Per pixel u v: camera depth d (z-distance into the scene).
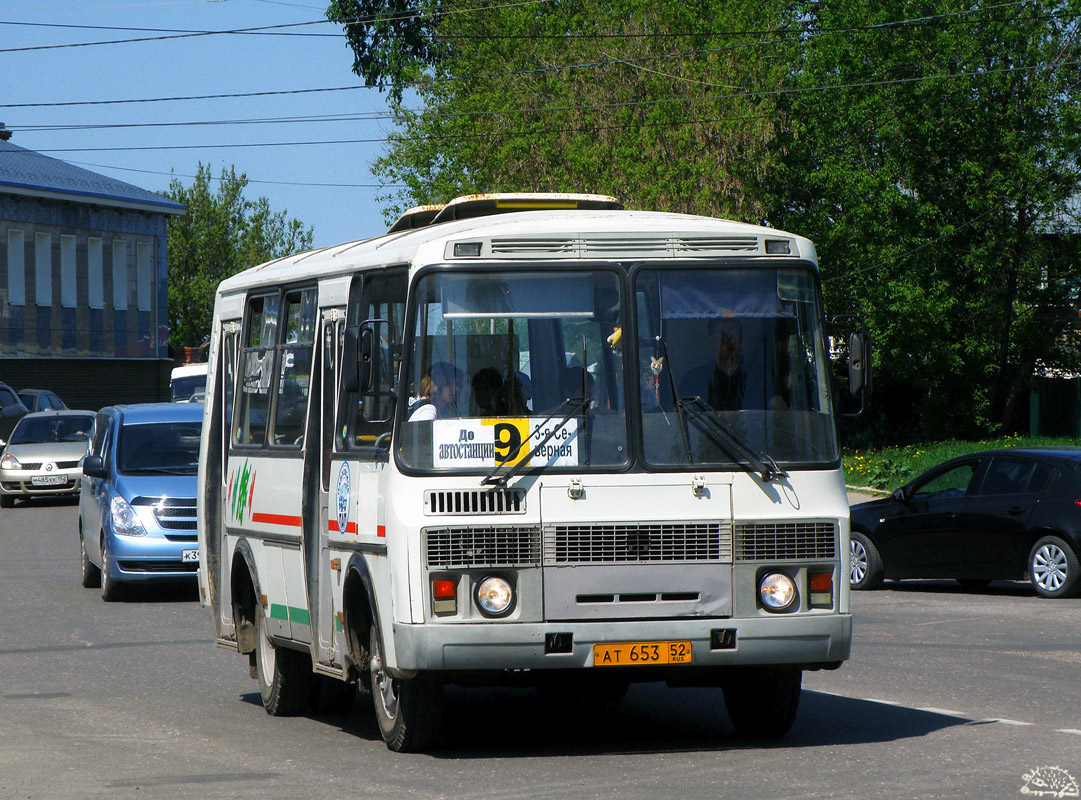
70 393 128.12
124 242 134.12
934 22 80.50
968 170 80.31
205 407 25.88
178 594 39.22
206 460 25.44
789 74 86.38
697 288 17.89
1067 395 86.19
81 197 127.62
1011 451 37.69
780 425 17.73
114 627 32.53
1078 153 79.75
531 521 17.00
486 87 100.25
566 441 17.27
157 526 36.81
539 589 16.97
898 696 22.25
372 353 17.62
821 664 17.53
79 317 129.00
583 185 88.75
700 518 17.28
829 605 17.62
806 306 18.19
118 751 18.80
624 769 16.86
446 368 17.38
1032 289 85.75
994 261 81.25
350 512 18.67
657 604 17.14
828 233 84.19
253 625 23.61
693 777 16.23
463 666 16.81
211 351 25.89
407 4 114.56
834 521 17.69
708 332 17.83
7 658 28.00
